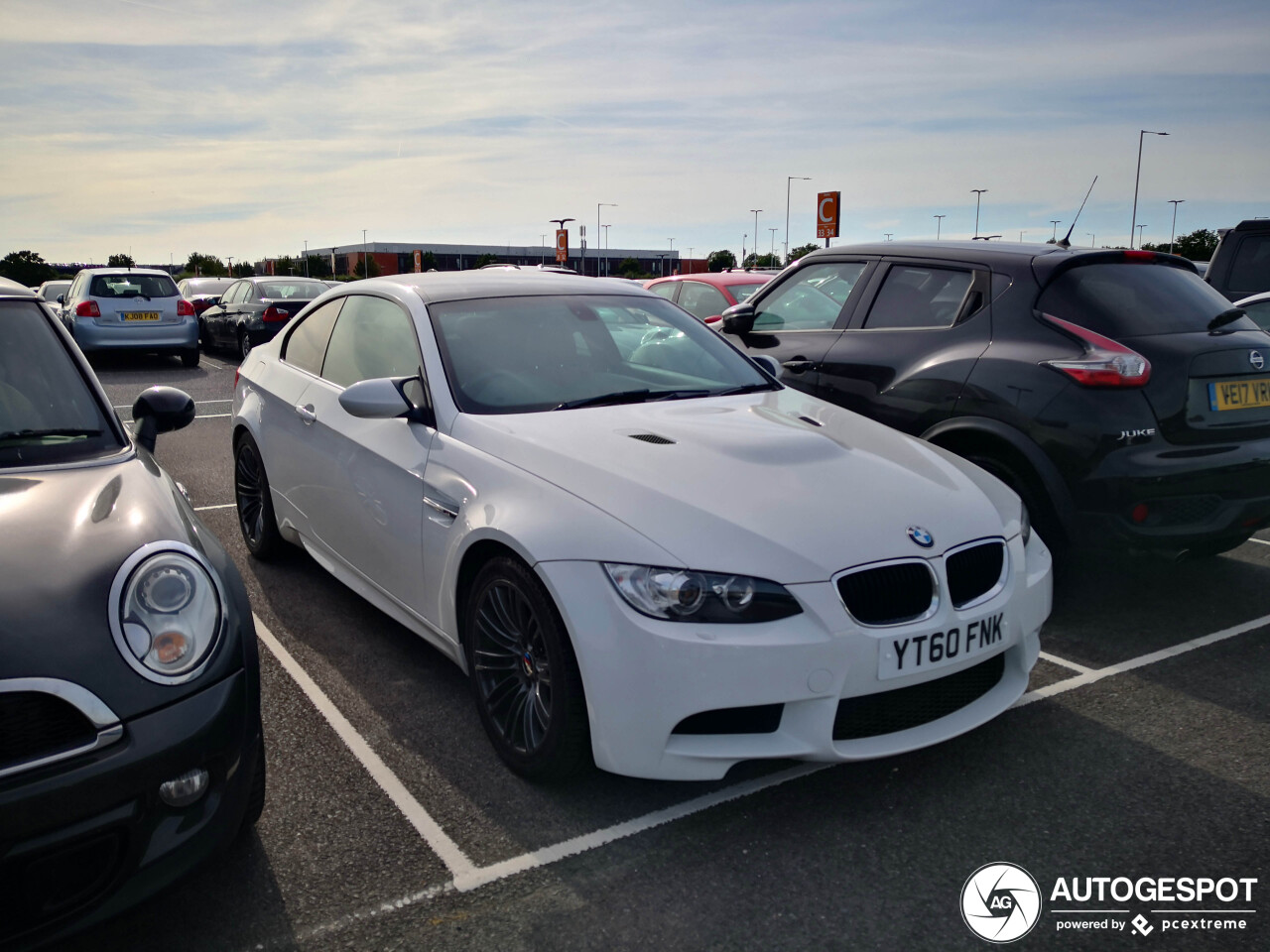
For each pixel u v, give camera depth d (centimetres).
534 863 225
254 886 217
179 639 187
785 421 304
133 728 177
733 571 223
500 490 264
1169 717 301
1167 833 239
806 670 222
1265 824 243
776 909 209
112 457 240
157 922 205
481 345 327
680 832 238
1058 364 359
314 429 374
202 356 1712
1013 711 305
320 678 328
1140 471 343
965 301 408
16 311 263
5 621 174
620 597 226
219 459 731
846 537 235
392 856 228
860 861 226
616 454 263
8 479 220
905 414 409
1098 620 386
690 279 917
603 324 356
